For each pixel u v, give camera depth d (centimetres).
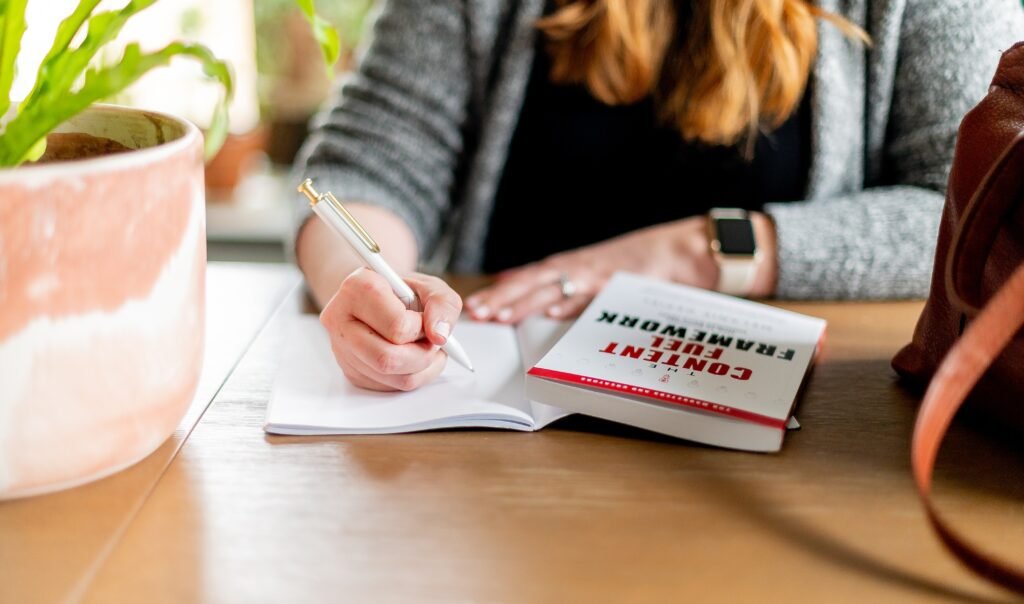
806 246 78
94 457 43
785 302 78
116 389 42
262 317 70
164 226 41
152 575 38
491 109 94
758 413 50
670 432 51
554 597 37
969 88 86
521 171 99
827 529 43
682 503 45
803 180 96
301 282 79
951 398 40
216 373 59
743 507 44
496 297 71
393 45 92
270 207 221
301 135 232
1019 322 40
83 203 37
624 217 98
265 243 209
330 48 43
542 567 39
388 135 90
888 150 94
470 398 54
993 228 44
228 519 42
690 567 39
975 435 52
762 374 55
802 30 86
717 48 85
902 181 91
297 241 79
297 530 42
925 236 79
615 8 85
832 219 80
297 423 51
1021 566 39
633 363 55
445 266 104
